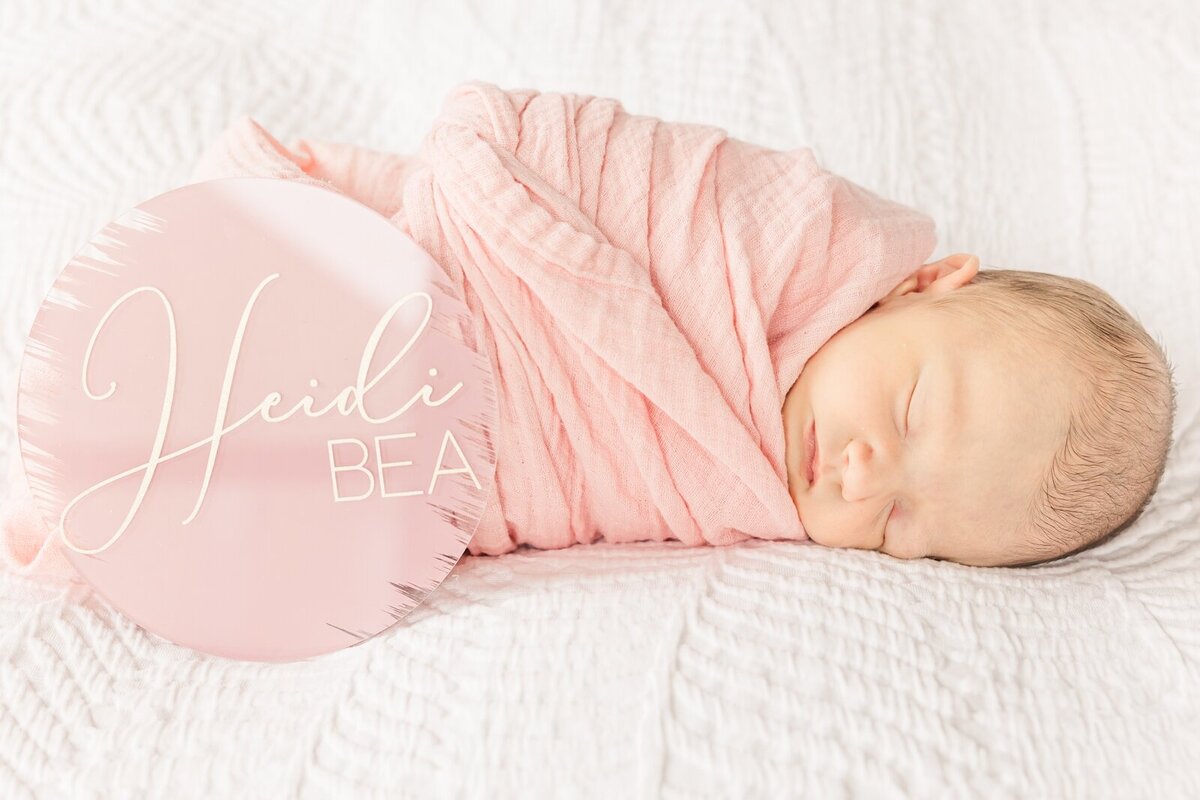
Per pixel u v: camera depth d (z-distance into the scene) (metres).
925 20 1.52
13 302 1.23
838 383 1.02
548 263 0.93
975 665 0.85
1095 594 0.99
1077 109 1.47
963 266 1.13
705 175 1.03
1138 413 1.04
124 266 0.89
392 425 0.91
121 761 0.80
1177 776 0.81
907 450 1.00
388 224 0.91
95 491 0.88
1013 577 0.99
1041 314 1.05
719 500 1.00
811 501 1.03
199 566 0.89
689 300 0.99
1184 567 1.08
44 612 0.91
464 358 0.92
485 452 0.92
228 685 0.88
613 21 1.53
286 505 0.90
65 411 0.88
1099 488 1.04
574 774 0.75
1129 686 0.88
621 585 0.92
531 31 1.53
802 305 1.05
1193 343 1.29
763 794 0.74
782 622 0.84
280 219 0.91
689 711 0.78
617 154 1.01
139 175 1.33
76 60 1.40
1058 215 1.42
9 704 0.83
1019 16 1.53
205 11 1.52
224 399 0.89
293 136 1.46
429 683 0.83
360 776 0.77
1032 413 1.00
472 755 0.77
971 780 0.77
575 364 0.96
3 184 1.30
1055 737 0.81
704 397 0.96
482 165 0.94
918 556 1.05
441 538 0.92
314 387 0.90
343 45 1.55
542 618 0.87
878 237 1.06
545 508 0.99
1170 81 1.44
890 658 0.83
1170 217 1.37
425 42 1.54
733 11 1.52
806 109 1.47
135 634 0.92
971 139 1.47
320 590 0.90
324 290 0.90
